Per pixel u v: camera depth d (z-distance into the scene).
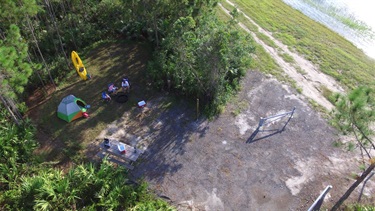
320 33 24.17
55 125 15.70
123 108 16.72
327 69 20.25
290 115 16.61
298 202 12.75
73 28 21.73
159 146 14.81
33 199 12.12
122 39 21.94
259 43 22.41
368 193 13.07
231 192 13.00
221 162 14.16
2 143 13.49
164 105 16.97
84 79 18.39
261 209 12.48
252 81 18.89
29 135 14.53
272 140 15.28
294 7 28.31
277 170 13.90
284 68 20.14
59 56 19.50
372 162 11.10
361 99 9.95
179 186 13.18
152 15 17.92
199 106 16.94
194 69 16.48
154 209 11.94
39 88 18.05
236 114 16.62
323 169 14.02
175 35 15.78
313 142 15.26
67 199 11.91
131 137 15.18
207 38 14.53
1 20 15.29
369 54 22.55
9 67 12.01
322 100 17.78
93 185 12.53
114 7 23.25
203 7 19.09
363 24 26.06
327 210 12.41
